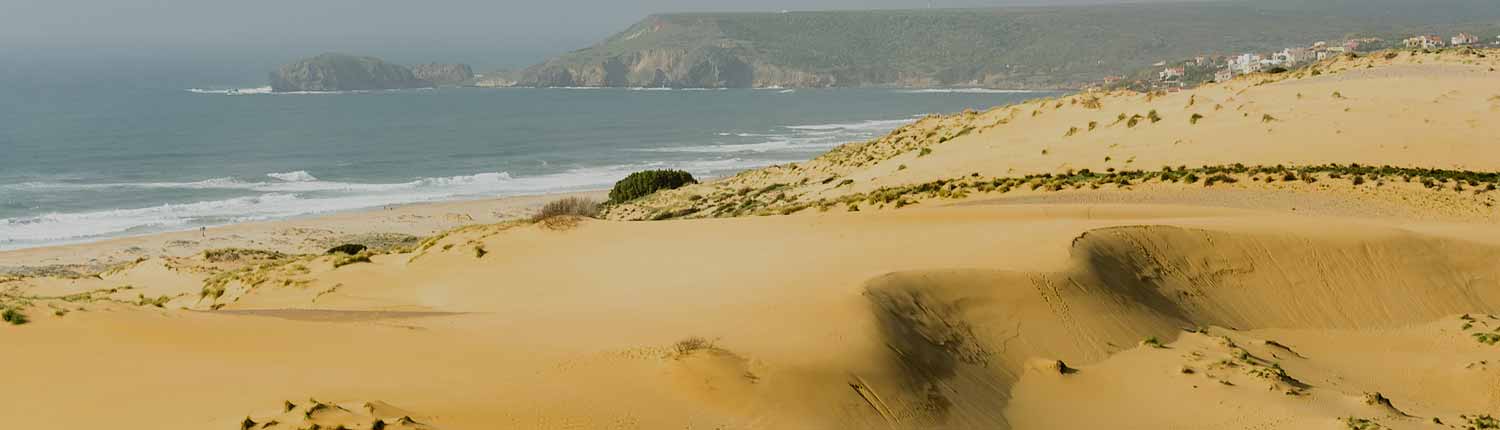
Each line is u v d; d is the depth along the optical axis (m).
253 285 30.48
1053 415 16.42
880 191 45.44
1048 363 17.97
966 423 15.31
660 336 16.47
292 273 31.38
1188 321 21.67
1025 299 19.73
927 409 15.33
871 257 22.69
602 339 16.48
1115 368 18.31
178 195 109.75
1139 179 41.72
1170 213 30.22
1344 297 23.47
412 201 102.56
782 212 41.41
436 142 181.75
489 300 24.59
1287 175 39.84
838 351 15.81
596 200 95.50
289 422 12.67
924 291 19.11
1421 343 21.55
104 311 17.14
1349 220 28.38
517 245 30.25
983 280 19.91
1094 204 34.09
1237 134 49.72
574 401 13.73
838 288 18.59
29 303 17.31
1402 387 18.84
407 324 18.41
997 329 18.80
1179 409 16.62
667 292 21.05
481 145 175.50
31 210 99.19
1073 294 20.39
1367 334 22.14
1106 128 56.66
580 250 28.69
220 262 44.22
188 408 13.46
